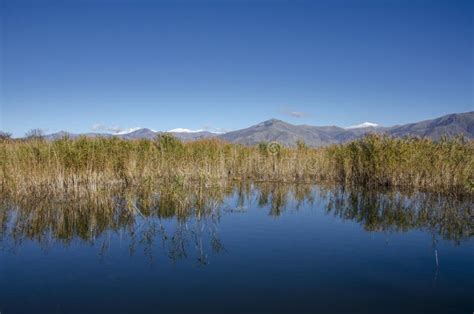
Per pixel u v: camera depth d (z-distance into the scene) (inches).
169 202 720.3
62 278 362.9
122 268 389.1
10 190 751.1
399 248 456.4
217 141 1183.6
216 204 701.3
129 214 625.0
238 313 293.9
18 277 365.4
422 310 299.7
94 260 413.4
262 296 323.3
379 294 328.2
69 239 493.0
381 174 936.3
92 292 331.3
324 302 312.7
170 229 541.0
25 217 603.5
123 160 895.7
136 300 315.3
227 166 1087.0
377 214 647.1
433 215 631.2
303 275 369.4
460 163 820.0
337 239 494.6
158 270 382.6
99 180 807.1
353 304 309.6
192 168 923.4
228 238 497.4
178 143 1023.0
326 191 893.8
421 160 890.1
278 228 550.9
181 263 402.6
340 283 350.3
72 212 636.1
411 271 380.5
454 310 299.9
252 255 428.5
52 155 800.9
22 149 799.7
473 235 514.6
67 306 305.1
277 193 871.7
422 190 853.8
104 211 645.3
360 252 440.8
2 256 427.2
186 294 327.0
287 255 428.5
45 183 764.0
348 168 1015.0
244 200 781.3
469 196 762.2
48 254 433.7
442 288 339.9
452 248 457.4
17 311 296.2
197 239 491.5
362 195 831.7
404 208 689.0
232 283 350.0
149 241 483.5
